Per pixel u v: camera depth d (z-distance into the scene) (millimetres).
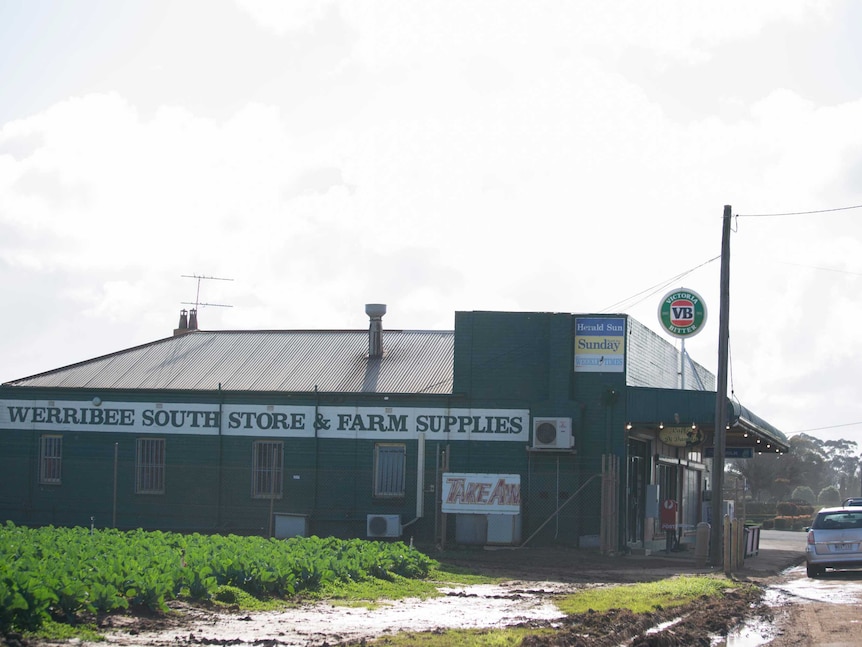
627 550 50844
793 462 178875
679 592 32625
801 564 53438
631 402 51469
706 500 67250
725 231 45625
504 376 52625
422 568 37344
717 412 45250
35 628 21156
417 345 59688
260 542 39250
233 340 62969
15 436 58281
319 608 27406
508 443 52188
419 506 52219
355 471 53844
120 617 23391
